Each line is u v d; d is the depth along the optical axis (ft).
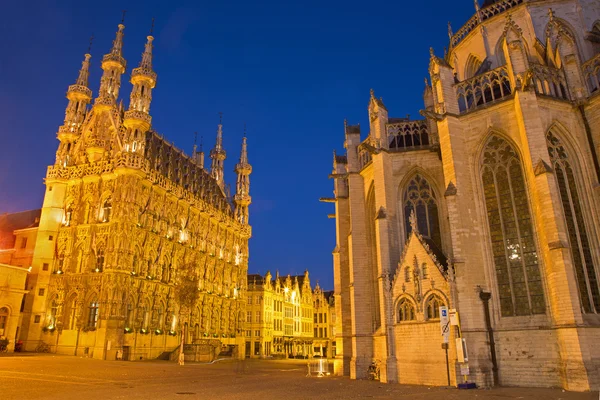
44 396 59.88
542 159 90.74
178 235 235.61
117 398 60.54
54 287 199.72
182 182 253.65
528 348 87.04
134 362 165.58
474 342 89.20
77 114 232.32
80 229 204.54
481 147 104.01
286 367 180.96
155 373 114.42
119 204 196.65
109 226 197.88
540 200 87.76
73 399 57.93
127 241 193.06
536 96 96.32
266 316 357.82
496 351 90.43
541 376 84.33
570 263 82.48
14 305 190.80
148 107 219.20
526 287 91.50
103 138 219.00
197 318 246.06
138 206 203.82
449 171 102.94
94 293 192.54
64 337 189.78
